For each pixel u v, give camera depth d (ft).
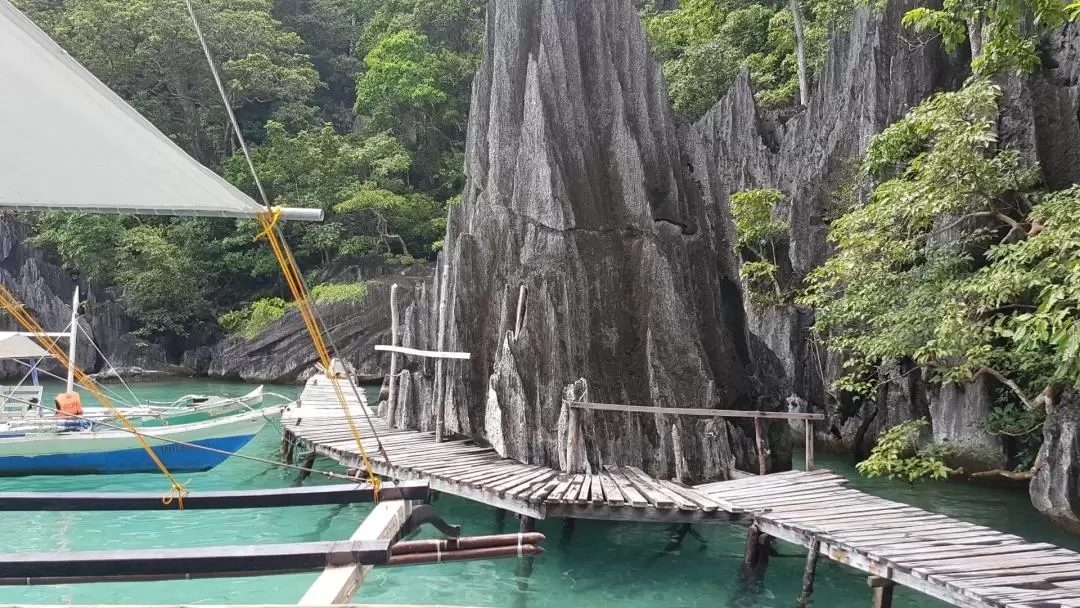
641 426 36.06
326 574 13.76
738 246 62.28
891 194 38.29
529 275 37.55
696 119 86.63
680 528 34.91
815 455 53.47
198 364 99.40
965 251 39.45
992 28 36.50
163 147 12.90
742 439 38.32
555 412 35.63
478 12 123.03
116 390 85.76
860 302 39.09
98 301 100.32
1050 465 35.76
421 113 115.55
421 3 116.47
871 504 29.99
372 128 114.01
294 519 36.42
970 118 36.68
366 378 91.15
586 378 36.19
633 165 39.99
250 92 112.16
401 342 47.70
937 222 43.06
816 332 46.70
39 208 14.19
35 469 43.29
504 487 30.66
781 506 29.73
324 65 133.08
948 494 41.42
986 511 38.06
